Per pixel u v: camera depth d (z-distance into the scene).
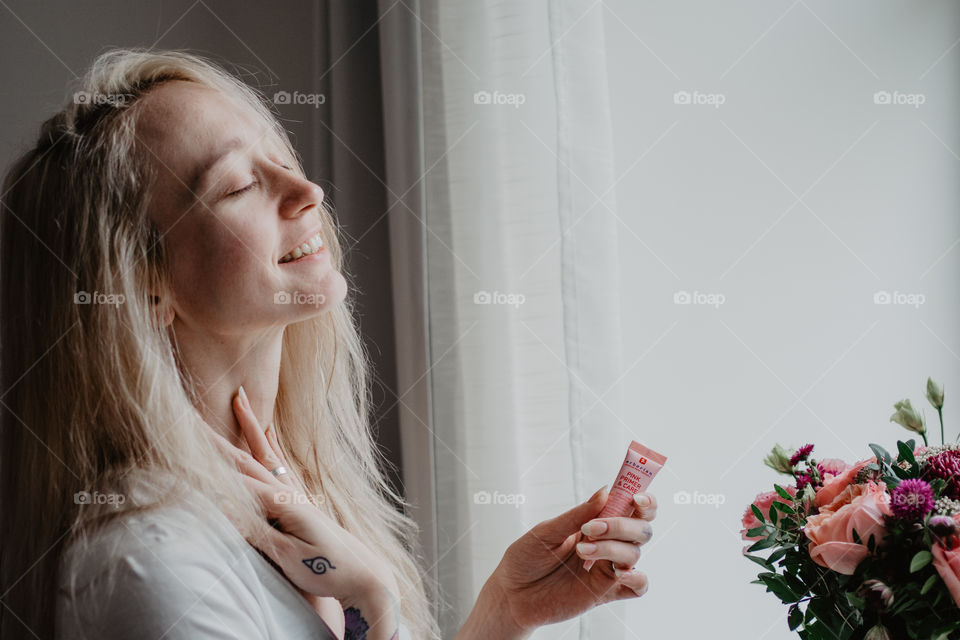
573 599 0.81
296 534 0.68
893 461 0.77
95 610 0.60
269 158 0.73
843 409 1.13
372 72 1.25
